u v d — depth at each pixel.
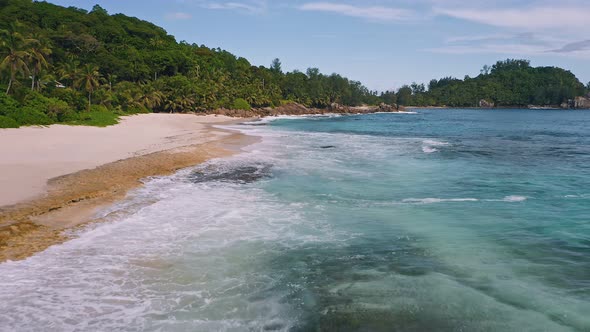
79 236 12.40
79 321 8.09
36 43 50.94
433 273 10.41
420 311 8.60
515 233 13.34
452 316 8.41
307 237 12.93
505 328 7.98
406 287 9.66
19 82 47.72
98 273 10.11
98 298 8.96
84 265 10.51
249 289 9.55
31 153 24.67
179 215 14.88
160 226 13.62
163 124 59.16
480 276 10.23
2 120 35.91
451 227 13.96
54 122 43.03
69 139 32.59
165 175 21.45
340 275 10.30
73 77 63.03
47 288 9.30
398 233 13.38
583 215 15.27
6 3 98.31
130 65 91.50
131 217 14.38
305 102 147.88
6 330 7.71
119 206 15.53
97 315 8.30
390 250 11.94
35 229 12.59
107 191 17.27
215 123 72.50
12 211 13.69
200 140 37.03
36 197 15.38
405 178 22.20
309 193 18.62
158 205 16.00
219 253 11.55
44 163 21.73
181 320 8.21
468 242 12.56
